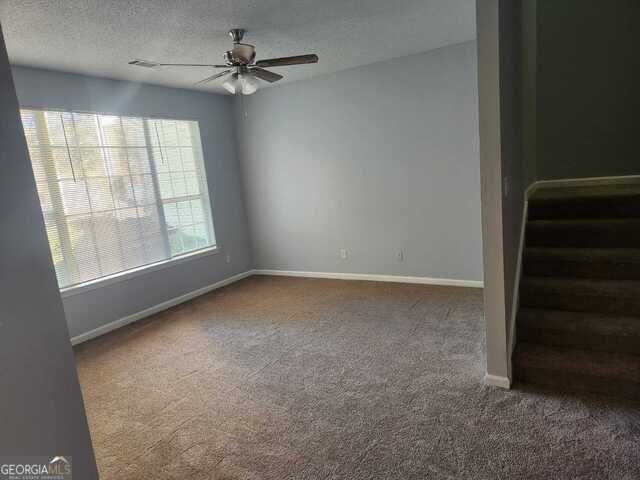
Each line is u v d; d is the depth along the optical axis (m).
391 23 3.27
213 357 3.27
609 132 4.18
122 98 4.21
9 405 0.99
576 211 3.24
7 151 0.99
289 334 3.61
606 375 2.27
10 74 1.00
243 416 2.42
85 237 3.92
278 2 2.69
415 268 4.77
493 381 2.50
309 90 4.98
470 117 4.14
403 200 4.67
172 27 2.97
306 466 1.96
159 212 4.64
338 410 2.40
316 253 5.41
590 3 4.05
